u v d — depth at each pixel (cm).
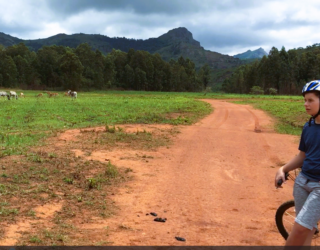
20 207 475
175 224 452
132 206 515
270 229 444
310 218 263
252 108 2852
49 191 548
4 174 602
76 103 2634
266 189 631
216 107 2931
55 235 393
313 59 9119
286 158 914
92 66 9044
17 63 8319
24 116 1688
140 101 3080
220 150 1005
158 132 1282
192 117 1933
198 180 678
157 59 11081
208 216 487
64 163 722
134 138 1114
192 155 922
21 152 782
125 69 10312
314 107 274
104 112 1952
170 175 708
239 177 716
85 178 638
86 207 498
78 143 979
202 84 13225
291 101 3931
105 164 750
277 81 9306
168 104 2688
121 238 399
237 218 482
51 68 8394
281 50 9381
